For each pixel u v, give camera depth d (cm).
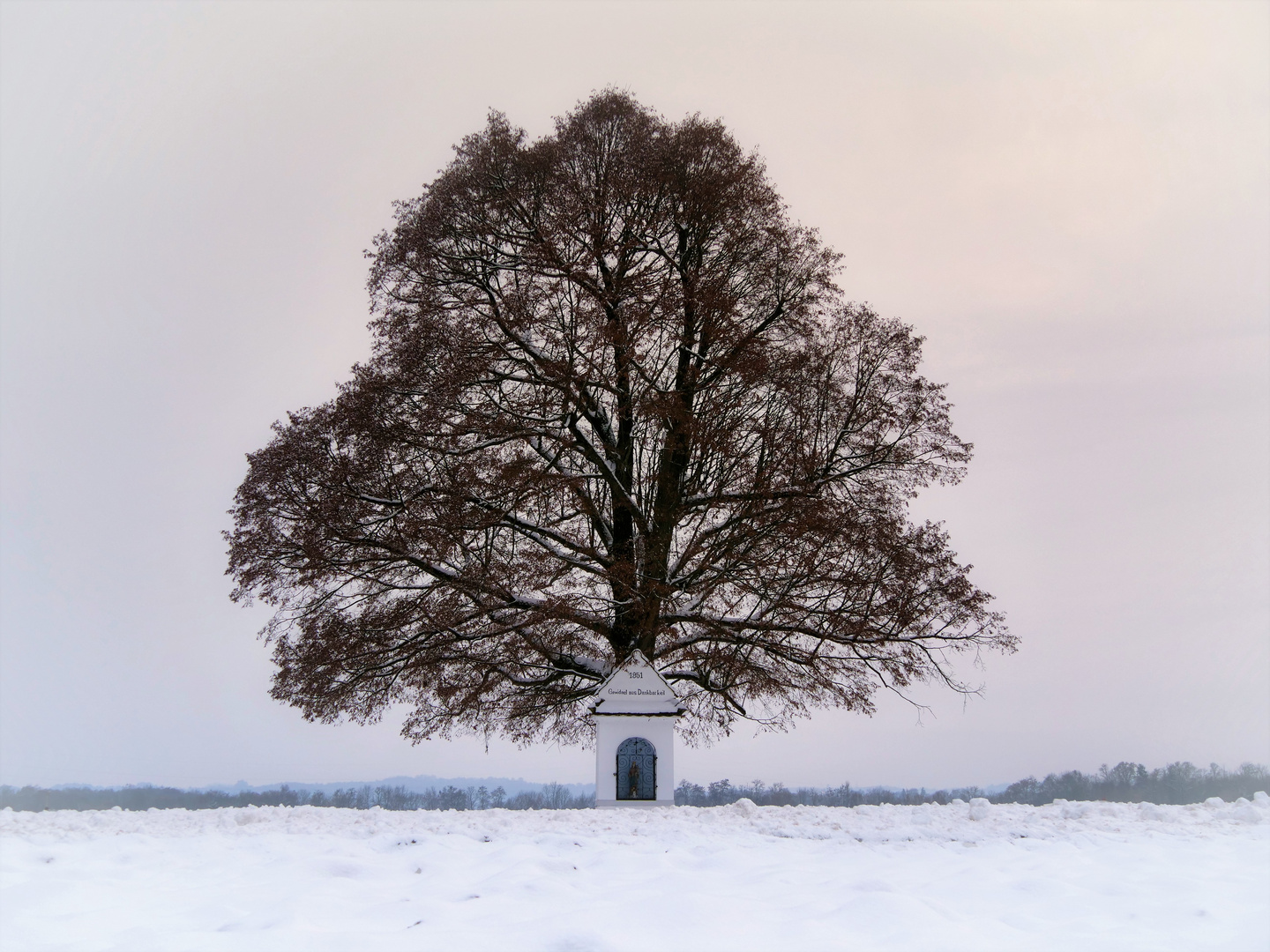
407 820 1305
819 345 2661
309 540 2472
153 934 557
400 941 546
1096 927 600
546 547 2555
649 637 2420
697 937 560
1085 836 1076
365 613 2561
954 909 654
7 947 541
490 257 2728
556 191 2642
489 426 2483
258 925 590
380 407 2541
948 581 2509
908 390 2712
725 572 2448
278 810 1400
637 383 2581
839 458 2684
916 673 2502
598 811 1436
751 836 1117
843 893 689
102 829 1215
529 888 695
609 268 2720
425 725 2564
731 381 2586
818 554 2462
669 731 1781
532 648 2484
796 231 2714
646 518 2612
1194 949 549
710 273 2670
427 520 2392
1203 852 931
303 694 2492
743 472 2506
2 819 1345
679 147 2691
